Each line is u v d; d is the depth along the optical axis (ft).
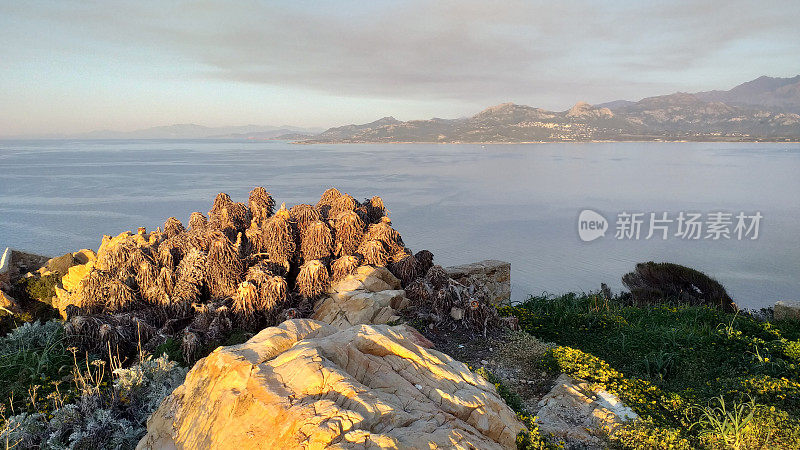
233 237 50.90
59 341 37.50
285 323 25.50
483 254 291.38
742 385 31.27
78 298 42.70
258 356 21.93
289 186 636.48
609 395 30.12
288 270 46.06
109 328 37.09
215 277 43.68
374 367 22.24
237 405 18.94
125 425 27.58
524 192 618.44
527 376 33.12
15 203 464.65
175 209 423.23
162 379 31.81
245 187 612.29
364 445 15.96
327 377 19.24
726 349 38.34
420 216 438.40
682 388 32.12
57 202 472.03
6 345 38.06
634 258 276.00
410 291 42.68
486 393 23.34
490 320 39.27
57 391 31.07
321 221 48.75
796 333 43.37
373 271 43.88
